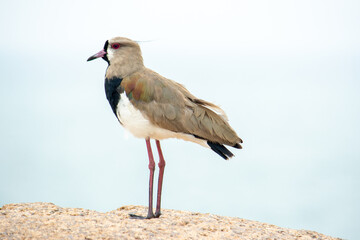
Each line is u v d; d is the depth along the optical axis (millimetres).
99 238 8578
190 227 9500
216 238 9000
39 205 10484
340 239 9711
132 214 10328
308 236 9664
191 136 10492
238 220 10258
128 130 10820
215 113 10664
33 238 8414
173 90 10570
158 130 10508
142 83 10547
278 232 9688
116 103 10805
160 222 9688
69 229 8875
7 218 9320
